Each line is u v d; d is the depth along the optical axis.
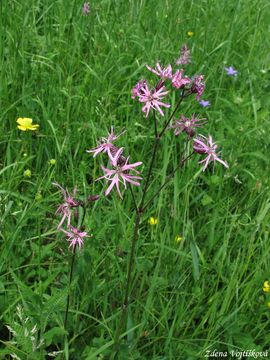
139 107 0.62
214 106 0.64
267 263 0.47
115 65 0.67
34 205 0.45
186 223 0.50
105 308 0.40
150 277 0.43
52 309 0.36
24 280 0.42
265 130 0.62
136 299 0.40
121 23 0.77
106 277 0.42
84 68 0.67
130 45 0.74
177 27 0.78
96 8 0.74
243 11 0.88
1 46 0.62
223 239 0.48
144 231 0.49
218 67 0.73
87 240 0.43
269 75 0.75
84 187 0.48
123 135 0.56
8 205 0.44
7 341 0.39
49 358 0.39
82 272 0.41
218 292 0.42
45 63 0.62
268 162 0.57
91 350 0.37
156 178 0.50
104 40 0.72
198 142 0.35
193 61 0.70
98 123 0.60
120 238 0.46
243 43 0.83
